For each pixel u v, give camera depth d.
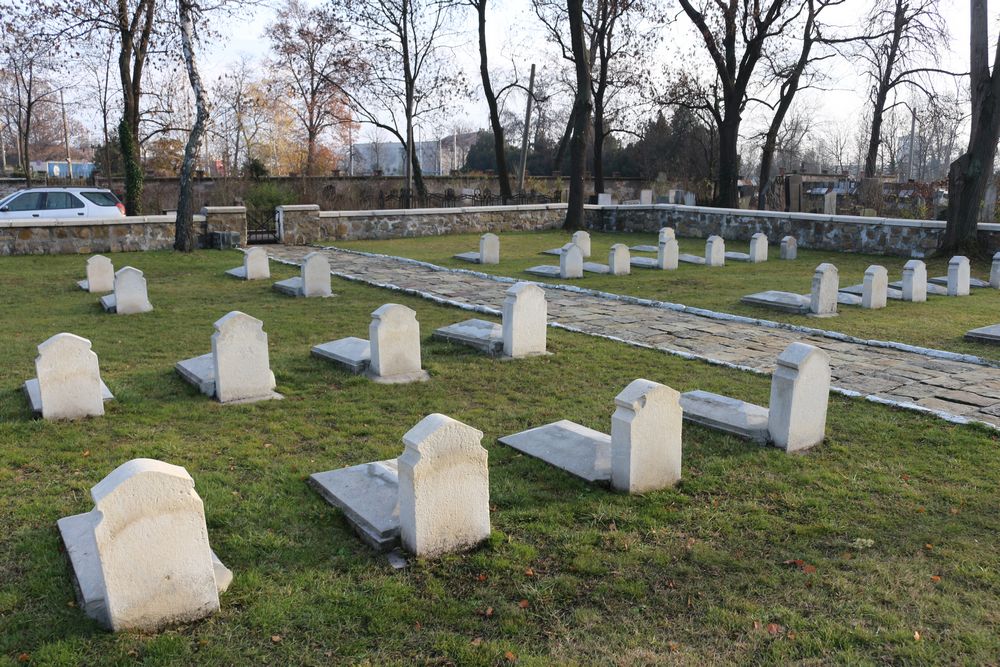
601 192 40.44
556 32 38.34
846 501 5.35
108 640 3.51
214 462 5.75
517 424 6.89
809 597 4.11
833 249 23.41
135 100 25.80
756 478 5.71
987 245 20.38
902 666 3.52
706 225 27.12
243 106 45.72
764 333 11.34
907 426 7.00
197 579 3.72
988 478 5.79
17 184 33.75
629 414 5.31
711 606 4.00
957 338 11.02
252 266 15.52
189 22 20.53
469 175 43.09
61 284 14.60
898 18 32.09
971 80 19.69
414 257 19.77
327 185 36.28
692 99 36.22
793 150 63.72
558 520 4.94
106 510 3.45
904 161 71.75
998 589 4.21
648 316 12.53
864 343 10.70
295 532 4.65
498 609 3.92
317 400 7.43
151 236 19.83
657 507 5.16
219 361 7.20
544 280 16.28
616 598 4.07
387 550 4.47
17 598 3.83
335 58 38.12
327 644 3.58
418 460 4.25
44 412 6.55
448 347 9.78
